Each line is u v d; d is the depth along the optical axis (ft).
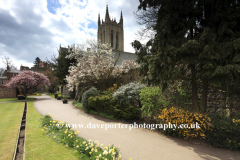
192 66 16.78
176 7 15.40
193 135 15.03
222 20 13.57
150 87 21.81
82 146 12.25
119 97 25.66
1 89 84.12
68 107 41.50
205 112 16.98
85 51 44.47
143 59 18.99
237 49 12.06
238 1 14.07
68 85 49.67
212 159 12.07
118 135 17.70
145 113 21.44
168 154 12.92
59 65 69.15
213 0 13.69
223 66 12.38
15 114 29.19
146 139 16.42
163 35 14.84
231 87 15.89
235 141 13.30
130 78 43.34
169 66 15.44
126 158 12.18
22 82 66.74
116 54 58.95
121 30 162.61
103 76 40.91
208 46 12.04
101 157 10.19
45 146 12.98
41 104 48.93
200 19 16.47
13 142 13.98
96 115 29.68
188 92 22.04
